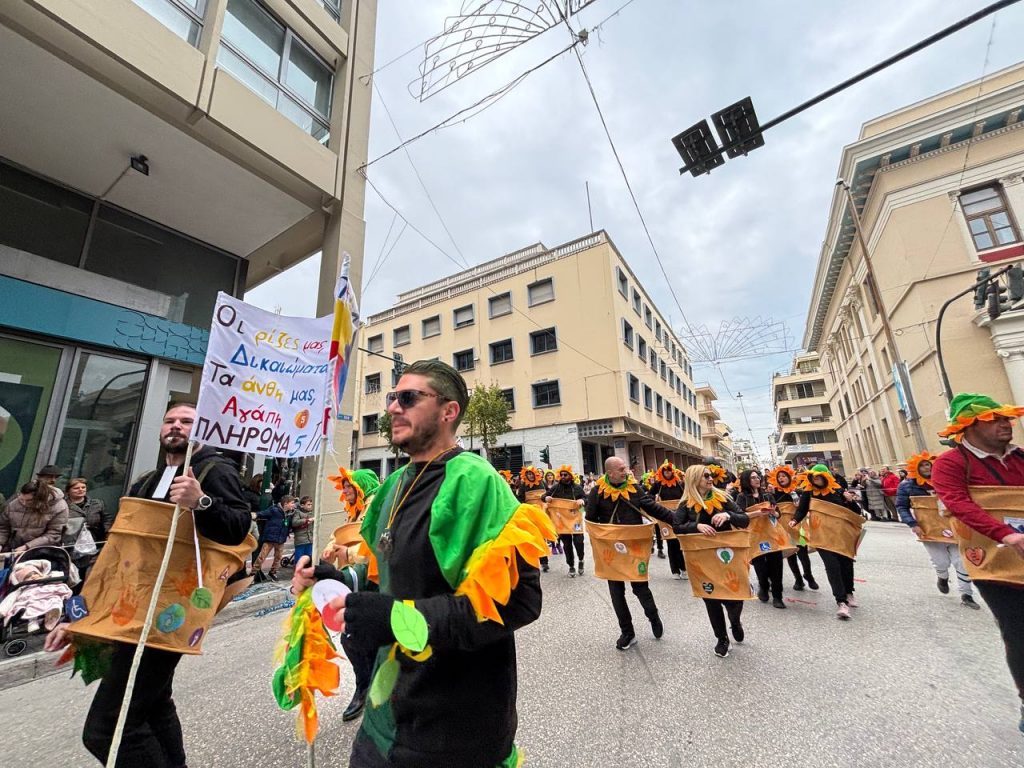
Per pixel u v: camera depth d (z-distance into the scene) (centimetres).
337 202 849
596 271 2250
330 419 191
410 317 2855
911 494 591
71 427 668
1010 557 249
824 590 621
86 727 187
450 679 124
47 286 658
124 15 565
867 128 1722
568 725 287
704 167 570
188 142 677
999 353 1296
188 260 891
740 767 240
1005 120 1427
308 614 161
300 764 254
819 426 5422
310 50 892
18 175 684
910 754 246
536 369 2331
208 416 252
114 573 202
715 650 394
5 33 507
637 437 2348
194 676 379
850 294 2228
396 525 142
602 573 433
